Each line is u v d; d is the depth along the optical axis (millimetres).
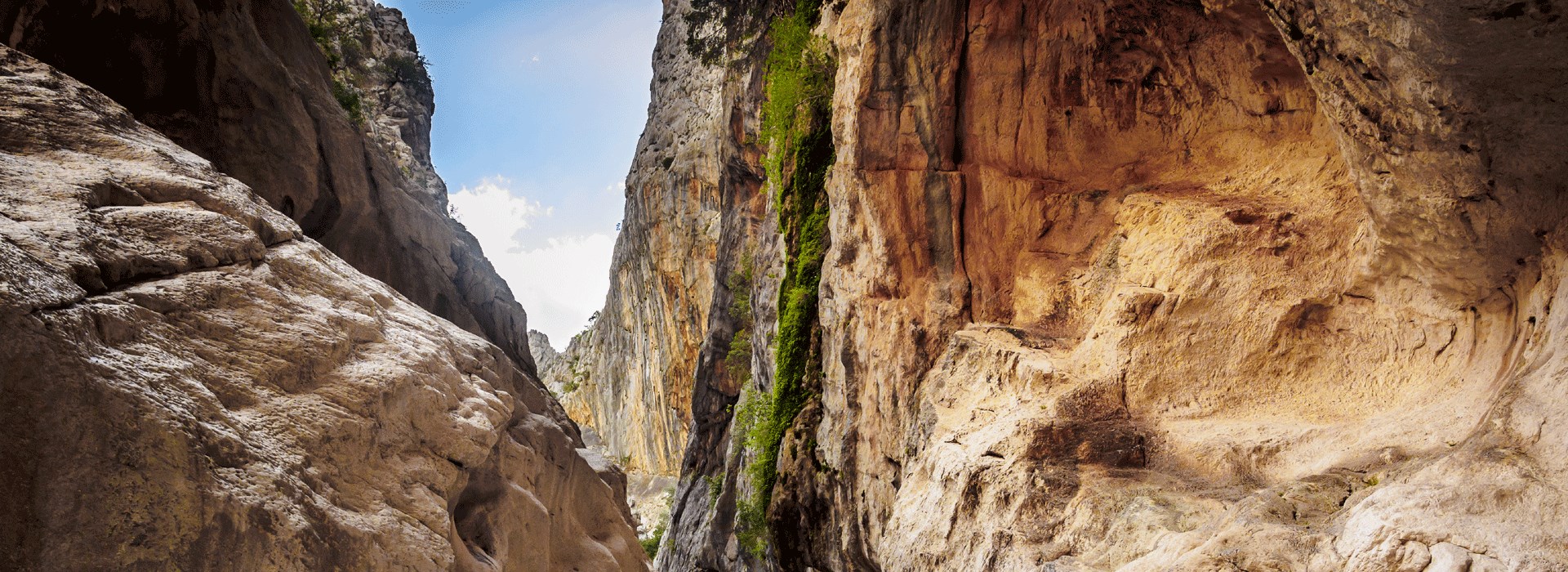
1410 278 10500
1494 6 6926
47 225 7207
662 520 44625
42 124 8836
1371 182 9539
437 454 9359
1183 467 10938
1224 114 15258
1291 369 11672
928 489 13430
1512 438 7352
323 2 34438
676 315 46438
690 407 47125
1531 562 6277
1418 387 10250
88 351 6520
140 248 7895
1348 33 8492
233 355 7973
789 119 22891
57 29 14859
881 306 17031
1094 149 16547
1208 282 12523
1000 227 16609
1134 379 12438
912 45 16828
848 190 17781
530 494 11477
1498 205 8438
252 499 7055
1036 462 11617
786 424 22062
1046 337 14719
